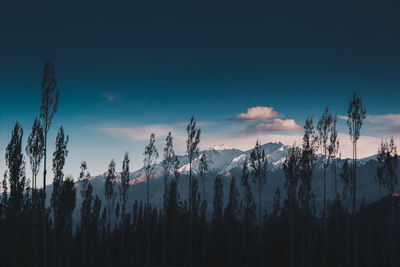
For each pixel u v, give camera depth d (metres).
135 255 87.75
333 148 63.62
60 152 69.94
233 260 80.50
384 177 69.00
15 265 69.00
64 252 80.56
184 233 85.62
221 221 86.50
